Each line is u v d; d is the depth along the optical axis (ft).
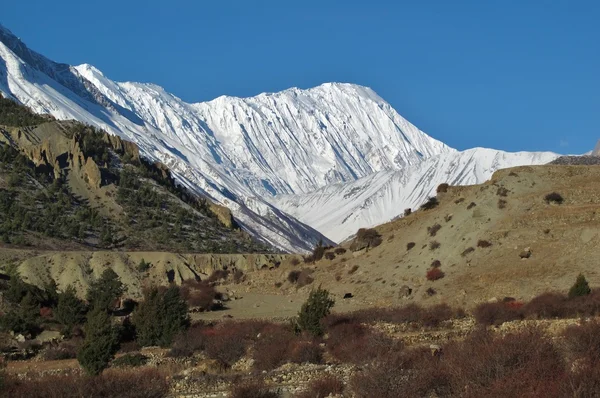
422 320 187.01
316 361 150.10
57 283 303.68
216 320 229.25
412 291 237.25
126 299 269.44
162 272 328.08
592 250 224.74
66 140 587.27
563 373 108.27
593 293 194.39
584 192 256.93
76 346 186.19
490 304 195.72
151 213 539.70
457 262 242.58
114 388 128.26
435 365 120.67
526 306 188.24
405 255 262.67
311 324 181.16
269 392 123.65
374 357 139.64
